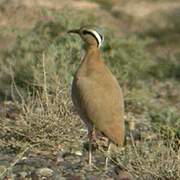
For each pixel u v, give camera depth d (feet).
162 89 86.38
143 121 63.31
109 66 76.07
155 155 46.91
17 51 75.31
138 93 76.07
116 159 48.75
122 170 47.03
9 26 85.30
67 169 47.11
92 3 132.36
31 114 51.26
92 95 45.52
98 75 46.39
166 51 117.29
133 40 83.87
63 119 51.83
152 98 78.59
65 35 69.92
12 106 62.69
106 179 45.65
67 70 65.00
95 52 47.21
